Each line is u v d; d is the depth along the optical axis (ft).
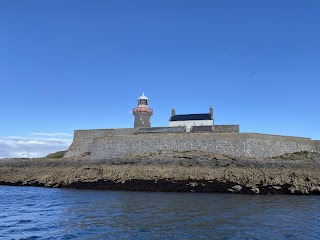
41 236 47.14
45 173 140.15
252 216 62.28
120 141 146.61
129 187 114.21
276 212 67.41
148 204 76.79
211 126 157.58
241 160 119.65
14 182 138.21
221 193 103.24
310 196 97.25
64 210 68.59
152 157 128.77
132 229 50.98
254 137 130.41
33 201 83.30
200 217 60.39
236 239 45.85
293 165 116.88
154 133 149.28
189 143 135.64
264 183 106.83
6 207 73.41
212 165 118.11
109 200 84.38
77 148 174.91
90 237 46.44
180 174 115.03
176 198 88.74
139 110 202.69
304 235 48.67
